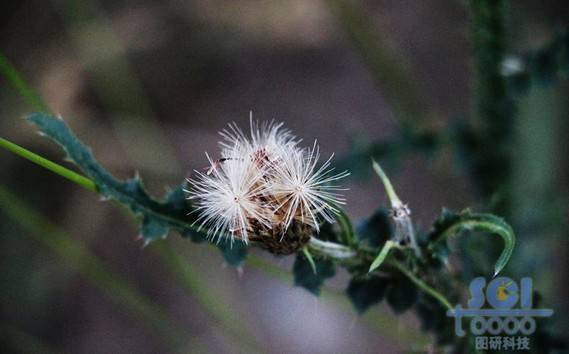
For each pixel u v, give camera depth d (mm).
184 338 467
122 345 515
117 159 544
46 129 292
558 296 458
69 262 536
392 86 471
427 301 318
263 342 493
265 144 287
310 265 294
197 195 283
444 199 505
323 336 491
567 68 360
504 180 391
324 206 281
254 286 509
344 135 544
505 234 284
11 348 512
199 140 564
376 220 301
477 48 373
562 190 461
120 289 422
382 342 482
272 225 281
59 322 527
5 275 537
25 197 556
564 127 485
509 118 384
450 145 398
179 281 525
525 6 542
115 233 550
